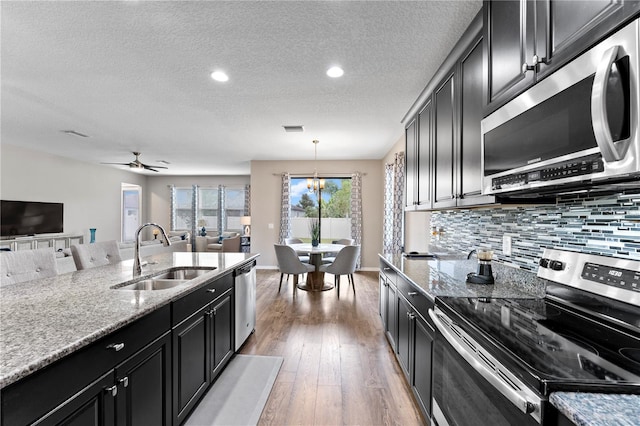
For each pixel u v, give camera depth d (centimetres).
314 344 301
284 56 245
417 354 189
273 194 705
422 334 178
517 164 121
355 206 684
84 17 195
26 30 209
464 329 120
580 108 90
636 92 73
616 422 61
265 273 652
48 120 413
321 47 231
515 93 126
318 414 196
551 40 105
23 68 265
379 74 275
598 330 109
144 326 143
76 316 129
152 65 260
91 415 112
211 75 278
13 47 231
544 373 78
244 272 296
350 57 246
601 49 84
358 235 682
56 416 97
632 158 73
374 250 691
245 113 381
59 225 665
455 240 287
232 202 1009
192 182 1001
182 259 300
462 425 118
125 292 168
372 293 493
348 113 378
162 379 159
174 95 324
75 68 265
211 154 647
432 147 253
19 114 388
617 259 112
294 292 477
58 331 112
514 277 182
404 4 184
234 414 196
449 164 215
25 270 202
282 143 543
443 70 223
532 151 112
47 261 216
